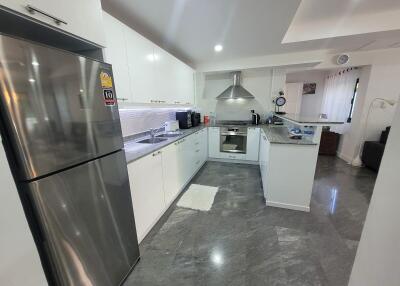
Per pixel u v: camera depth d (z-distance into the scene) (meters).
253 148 3.91
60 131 0.92
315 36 2.68
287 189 2.29
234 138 4.03
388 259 0.63
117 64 1.63
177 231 1.93
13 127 0.75
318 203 2.42
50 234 0.90
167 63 2.59
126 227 1.44
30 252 0.81
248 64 3.72
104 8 1.74
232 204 2.45
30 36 1.06
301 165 2.18
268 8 1.79
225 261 1.56
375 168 3.42
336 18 2.42
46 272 0.95
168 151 2.27
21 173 0.80
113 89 1.26
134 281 1.41
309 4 2.05
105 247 1.24
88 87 1.07
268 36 2.53
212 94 4.53
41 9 0.87
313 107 6.14
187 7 1.75
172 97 2.79
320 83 5.93
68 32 1.01
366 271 0.74
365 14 2.33
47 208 0.88
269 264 1.52
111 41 1.55
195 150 3.38
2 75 0.71
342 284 1.34
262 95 4.25
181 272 1.47
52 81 0.87
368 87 3.62
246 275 1.43
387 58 3.41
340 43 2.95
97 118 1.14
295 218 2.12
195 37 2.53
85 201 1.08
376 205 0.69
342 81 4.55
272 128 3.37
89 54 1.33
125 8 1.75
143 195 1.76
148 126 2.90
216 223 2.06
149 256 1.62
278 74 4.04
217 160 4.31
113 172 1.29
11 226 0.73
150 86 2.16
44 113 0.85
